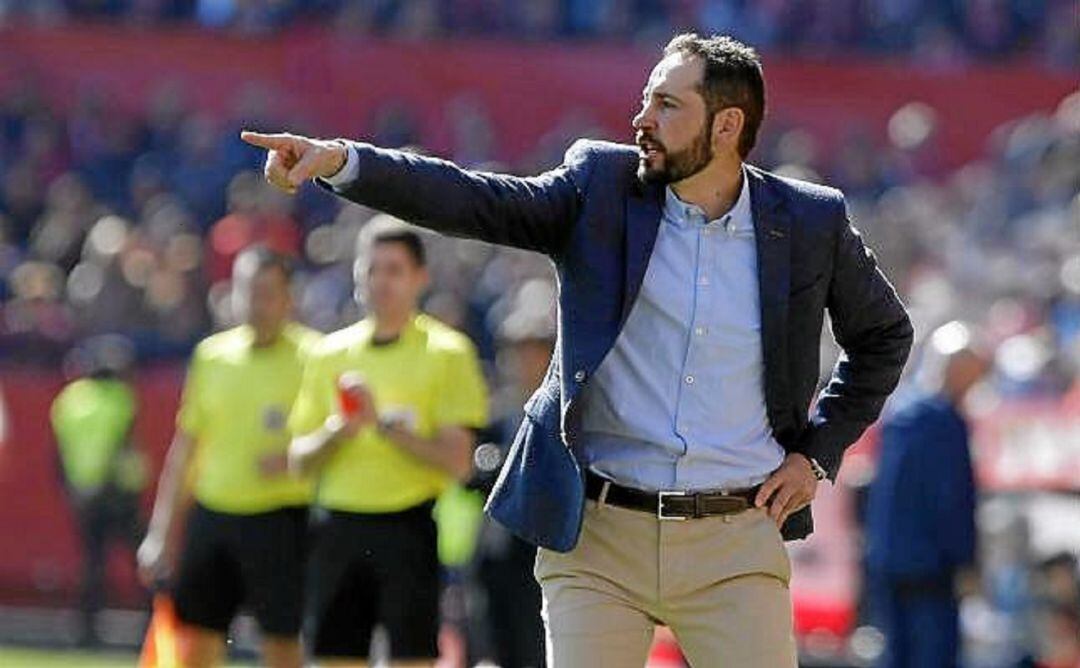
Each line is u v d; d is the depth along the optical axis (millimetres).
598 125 93562
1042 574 48625
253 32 93750
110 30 93625
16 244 90125
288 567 39188
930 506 45906
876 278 23109
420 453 34719
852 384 23469
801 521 23500
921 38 95562
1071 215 80625
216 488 39312
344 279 79438
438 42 93562
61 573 72500
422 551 35125
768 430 22859
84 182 91688
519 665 39125
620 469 22641
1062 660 47500
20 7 97062
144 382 72750
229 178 90438
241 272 40000
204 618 39562
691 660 23141
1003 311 75562
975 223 82750
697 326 22344
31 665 59688
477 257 76312
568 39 95750
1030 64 95438
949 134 92438
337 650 35281
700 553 22656
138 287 78438
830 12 95250
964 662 52562
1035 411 56969
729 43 22391
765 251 22406
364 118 93500
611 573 22766
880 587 46719
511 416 38969
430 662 35219
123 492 67750
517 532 22609
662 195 22531
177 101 93250
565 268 22406
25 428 73125
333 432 34438
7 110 93312
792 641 23078
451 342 35562
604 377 22594
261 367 39625
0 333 77312
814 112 93000
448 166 21719
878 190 89438
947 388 46312
